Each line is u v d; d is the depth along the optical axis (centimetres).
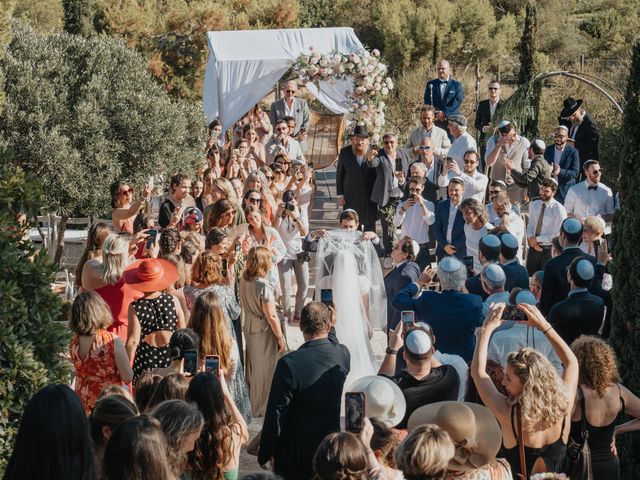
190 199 1049
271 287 766
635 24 4066
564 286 757
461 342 623
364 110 1527
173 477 349
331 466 364
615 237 645
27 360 517
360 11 4128
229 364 623
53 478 327
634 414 523
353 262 768
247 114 1812
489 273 668
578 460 502
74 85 1356
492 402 472
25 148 1280
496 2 4406
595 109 2191
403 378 523
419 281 734
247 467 695
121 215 924
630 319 632
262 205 1027
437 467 363
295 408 527
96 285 684
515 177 1220
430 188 1245
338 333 759
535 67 1972
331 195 1877
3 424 516
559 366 582
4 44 1204
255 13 3878
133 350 646
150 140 1384
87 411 588
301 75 1564
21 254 585
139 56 1427
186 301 718
